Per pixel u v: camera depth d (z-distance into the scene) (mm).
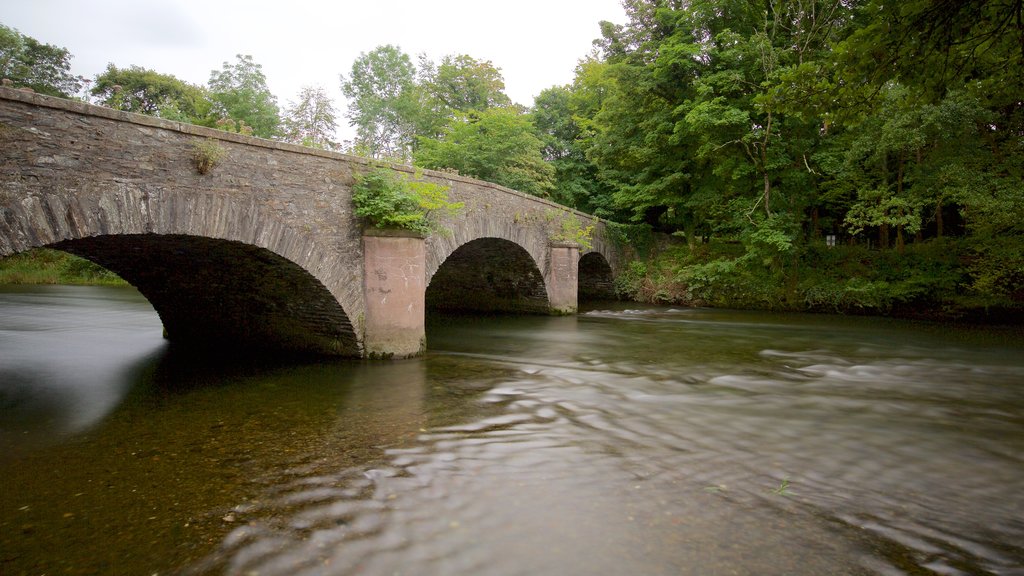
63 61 32500
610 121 23594
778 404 7035
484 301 20328
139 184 6121
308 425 6016
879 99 6031
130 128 6051
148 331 13836
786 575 3105
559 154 30562
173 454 5121
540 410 6664
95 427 5977
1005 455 5148
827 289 19719
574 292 19422
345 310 9227
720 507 3996
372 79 33594
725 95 19406
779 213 19406
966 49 5312
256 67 24719
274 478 4523
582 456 5043
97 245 7688
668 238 26328
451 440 5508
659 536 3547
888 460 5008
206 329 11547
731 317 18500
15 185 5133
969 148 15641
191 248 7922
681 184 22656
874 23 5055
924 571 3168
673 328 15547
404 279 9930
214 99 24562
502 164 24453
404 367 9266
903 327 15992
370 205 9203
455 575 3080
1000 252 15812
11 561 3256
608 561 3234
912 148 15531
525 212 16688
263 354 10453
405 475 4578
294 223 8133
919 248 20578
